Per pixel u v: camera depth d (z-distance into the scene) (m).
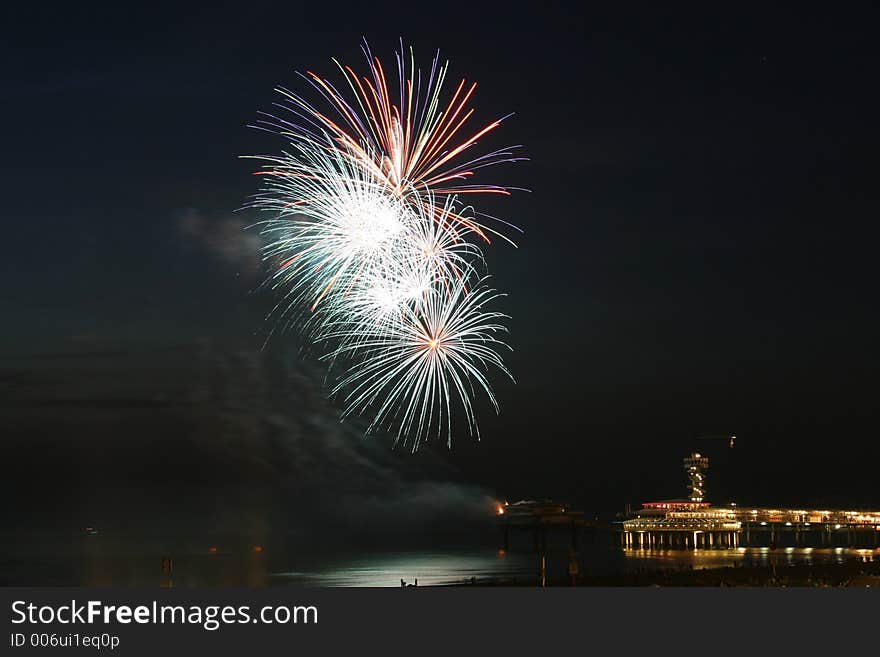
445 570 195.25
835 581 121.25
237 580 168.75
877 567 138.38
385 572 191.12
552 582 115.19
